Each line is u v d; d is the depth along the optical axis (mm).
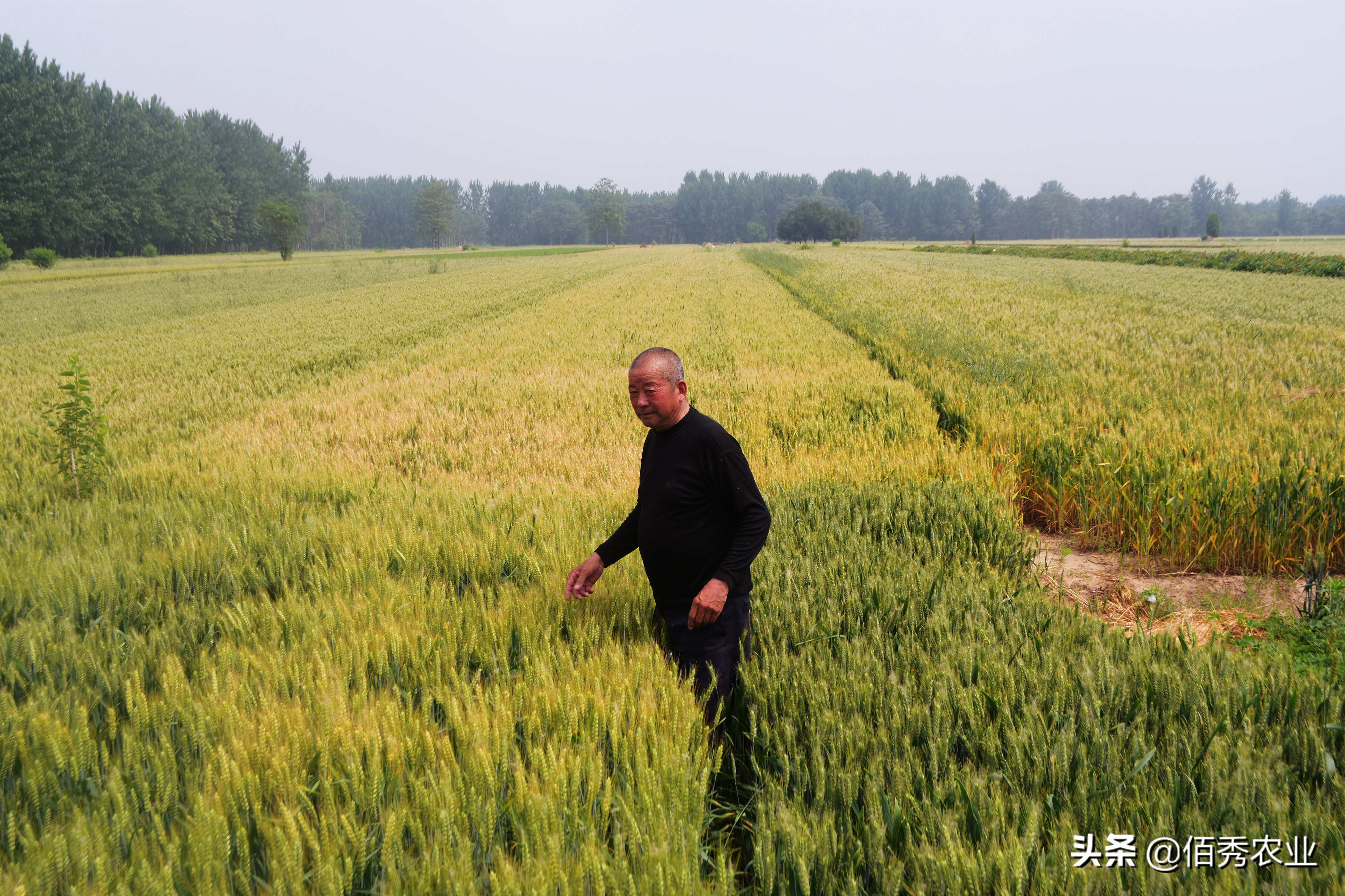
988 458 7258
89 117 101125
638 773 2332
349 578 4227
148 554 4746
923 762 2494
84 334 22531
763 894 2047
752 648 3434
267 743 2428
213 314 27844
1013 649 3357
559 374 14109
